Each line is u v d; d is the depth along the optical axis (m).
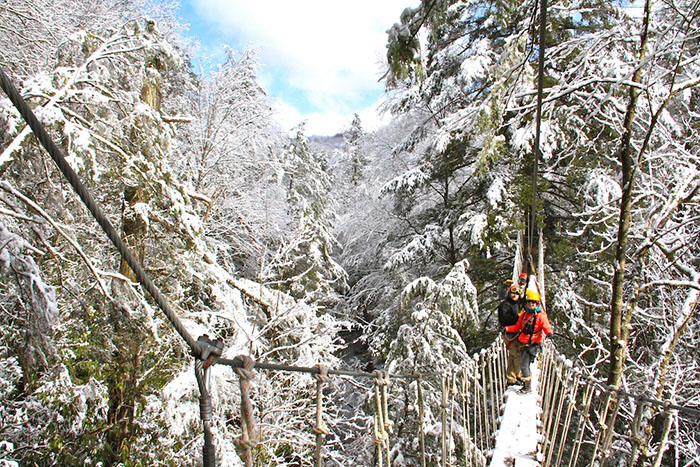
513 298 6.18
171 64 7.39
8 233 4.52
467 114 9.48
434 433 8.12
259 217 15.14
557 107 9.36
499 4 6.41
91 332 6.55
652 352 10.84
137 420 6.75
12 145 4.74
